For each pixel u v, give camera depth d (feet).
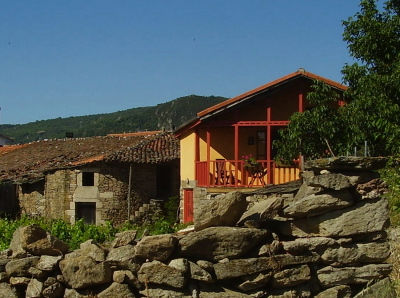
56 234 42.91
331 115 49.47
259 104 69.92
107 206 82.64
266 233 18.86
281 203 19.19
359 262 19.06
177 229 56.75
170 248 18.61
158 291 18.51
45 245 20.31
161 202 84.53
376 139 45.78
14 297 20.48
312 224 19.01
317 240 18.75
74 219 83.20
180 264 18.31
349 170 18.85
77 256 19.93
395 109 44.96
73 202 83.56
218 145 73.56
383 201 18.79
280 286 18.70
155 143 92.63
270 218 19.33
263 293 18.58
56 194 85.76
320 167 19.02
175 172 87.86
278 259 18.65
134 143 95.66
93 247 19.67
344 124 48.39
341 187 18.39
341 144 47.67
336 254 18.81
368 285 19.03
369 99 46.11
